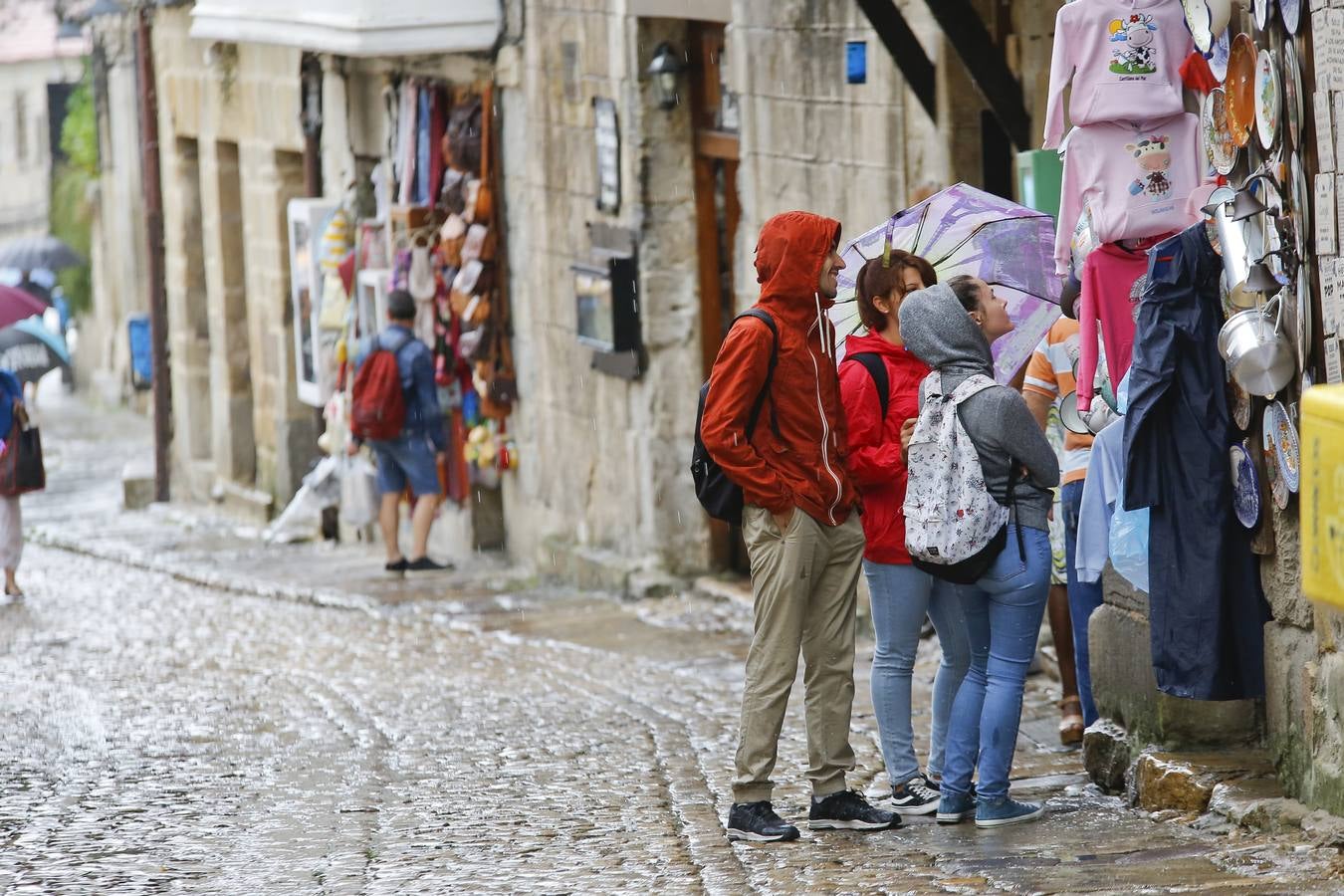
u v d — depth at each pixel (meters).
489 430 21.72
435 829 9.46
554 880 8.10
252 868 8.70
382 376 21.02
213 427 30.80
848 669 8.99
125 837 9.54
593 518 19.78
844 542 8.89
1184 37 9.67
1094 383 9.95
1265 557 8.60
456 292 21.64
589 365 19.52
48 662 16.64
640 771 10.85
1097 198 9.82
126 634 18.33
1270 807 8.21
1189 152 9.74
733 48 16.62
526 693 13.90
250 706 13.82
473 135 21.44
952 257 10.12
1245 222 8.42
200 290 31.70
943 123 13.66
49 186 58.34
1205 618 8.68
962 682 9.39
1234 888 7.09
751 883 7.83
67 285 53.28
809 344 8.74
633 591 18.50
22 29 71.38
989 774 8.89
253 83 27.89
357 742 12.21
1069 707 10.83
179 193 31.50
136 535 28.05
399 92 23.16
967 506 8.63
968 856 8.19
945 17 12.59
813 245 8.64
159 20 31.48
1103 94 9.65
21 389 21.61
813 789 9.05
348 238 24.55
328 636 17.53
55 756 12.09
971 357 8.78
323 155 25.69
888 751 9.27
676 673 14.48
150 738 12.62
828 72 15.20
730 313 18.52
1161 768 8.90
